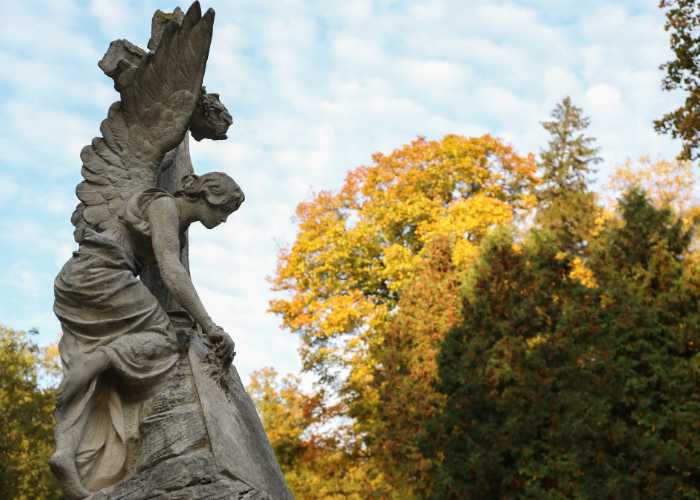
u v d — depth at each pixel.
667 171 26.95
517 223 25.73
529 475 18.69
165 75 5.56
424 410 22.05
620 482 17.17
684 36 14.64
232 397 5.16
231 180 5.45
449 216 26.42
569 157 32.09
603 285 19.47
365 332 25.44
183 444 4.79
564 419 18.22
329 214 27.91
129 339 5.02
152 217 5.29
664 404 17.83
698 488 17.17
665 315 18.39
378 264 27.14
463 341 21.25
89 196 5.42
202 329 5.32
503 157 28.19
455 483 19.66
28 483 19.95
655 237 19.06
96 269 5.08
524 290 20.91
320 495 24.23
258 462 5.02
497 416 19.77
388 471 22.05
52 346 22.58
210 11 5.49
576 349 18.98
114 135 5.55
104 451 4.95
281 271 27.30
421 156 27.91
